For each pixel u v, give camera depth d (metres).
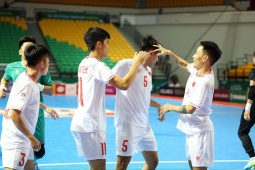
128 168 7.16
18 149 4.44
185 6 27.77
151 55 5.25
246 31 24.02
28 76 4.44
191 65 5.67
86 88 4.65
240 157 8.27
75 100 20.12
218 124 13.09
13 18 27.19
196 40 26.08
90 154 4.69
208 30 25.56
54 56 25.42
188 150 5.38
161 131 11.41
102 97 4.71
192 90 5.05
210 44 4.98
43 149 6.14
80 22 28.83
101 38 4.69
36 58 4.43
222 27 24.98
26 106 4.46
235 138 10.55
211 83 4.94
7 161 4.45
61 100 19.94
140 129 5.24
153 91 25.98
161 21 27.52
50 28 27.42
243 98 20.48
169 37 27.27
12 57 24.16
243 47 24.17
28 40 5.93
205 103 5.00
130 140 5.18
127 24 29.20
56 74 24.09
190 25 26.30
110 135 10.46
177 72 26.53
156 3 29.33
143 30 28.52
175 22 26.88
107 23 29.50
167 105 5.03
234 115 15.61
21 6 27.72
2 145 4.53
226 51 24.88
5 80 6.04
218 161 7.88
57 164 7.29
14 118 4.25
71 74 24.31
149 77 5.32
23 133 4.28
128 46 27.73
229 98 21.34
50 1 28.52
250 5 25.17
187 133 5.18
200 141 5.08
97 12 29.41
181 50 26.72
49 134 10.49
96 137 4.66
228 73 23.09
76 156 7.99
